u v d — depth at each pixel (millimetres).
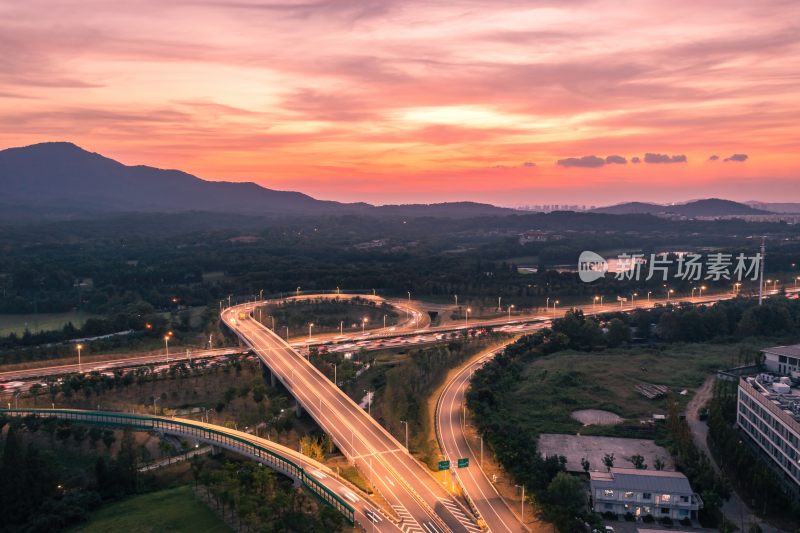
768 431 196625
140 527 167500
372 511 163500
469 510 168000
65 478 199625
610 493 166125
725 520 152500
